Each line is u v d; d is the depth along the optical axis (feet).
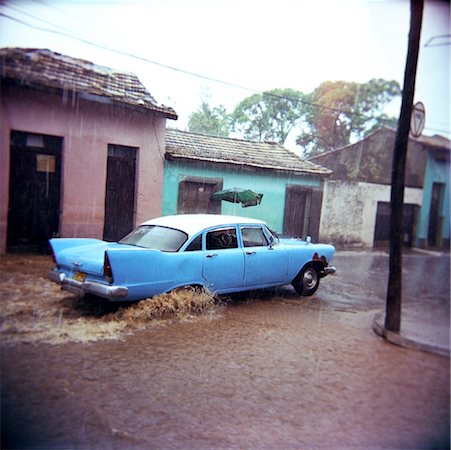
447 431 6.65
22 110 13.48
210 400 7.25
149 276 11.68
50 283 12.10
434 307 11.50
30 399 6.89
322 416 6.92
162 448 6.00
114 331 10.12
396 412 7.06
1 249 13.23
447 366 8.75
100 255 11.80
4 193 13.21
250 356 9.12
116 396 7.09
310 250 15.98
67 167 14.64
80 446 5.86
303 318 12.29
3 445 5.82
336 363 8.79
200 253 12.87
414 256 14.66
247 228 14.57
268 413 7.05
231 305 13.66
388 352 9.50
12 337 9.00
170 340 9.89
